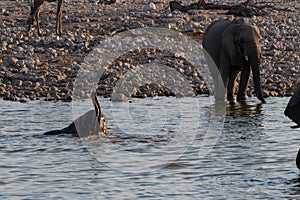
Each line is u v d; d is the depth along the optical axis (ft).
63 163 96.17
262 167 92.68
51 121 128.06
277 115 130.72
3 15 265.13
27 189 84.23
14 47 203.10
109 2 315.58
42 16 253.44
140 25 228.84
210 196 80.64
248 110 136.77
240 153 100.53
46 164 95.71
